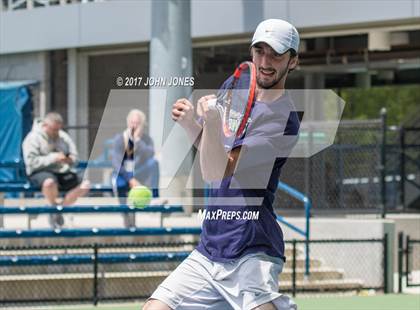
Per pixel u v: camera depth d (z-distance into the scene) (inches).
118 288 1196.5
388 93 4279.0
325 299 1204.5
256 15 1662.2
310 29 1664.6
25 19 1925.4
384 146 1509.6
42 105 1935.3
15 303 1135.6
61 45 1878.7
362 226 1384.1
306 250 1298.0
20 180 1438.2
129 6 1787.6
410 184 1827.0
